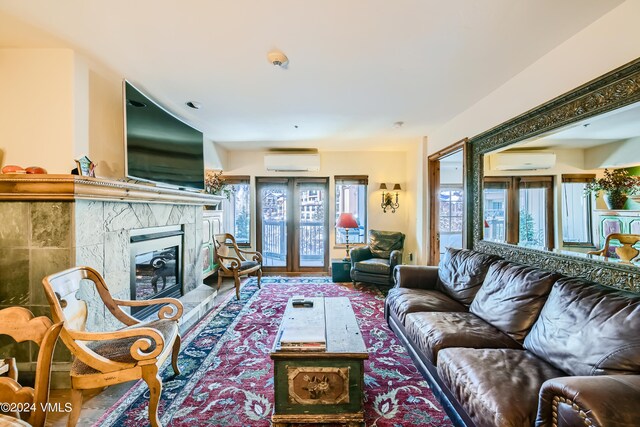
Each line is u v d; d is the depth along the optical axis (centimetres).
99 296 196
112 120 240
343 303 226
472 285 237
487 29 171
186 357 223
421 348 188
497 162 261
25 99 193
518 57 204
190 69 222
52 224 180
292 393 151
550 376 132
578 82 175
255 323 291
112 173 241
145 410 165
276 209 542
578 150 179
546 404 100
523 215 228
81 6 150
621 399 85
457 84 249
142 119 245
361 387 152
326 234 542
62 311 140
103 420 157
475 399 124
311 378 151
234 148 520
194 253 358
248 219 541
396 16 160
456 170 512
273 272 540
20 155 193
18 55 193
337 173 538
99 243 202
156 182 266
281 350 152
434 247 426
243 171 536
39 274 180
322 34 177
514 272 201
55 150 193
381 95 272
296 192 541
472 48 192
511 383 126
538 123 207
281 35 178
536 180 213
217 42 185
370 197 538
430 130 399
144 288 269
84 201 188
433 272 288
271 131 403
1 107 193
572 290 155
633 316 121
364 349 154
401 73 228
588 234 172
